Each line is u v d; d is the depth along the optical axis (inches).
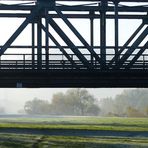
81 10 1235.2
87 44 1210.6
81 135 1242.6
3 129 1375.5
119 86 1266.0
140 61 1233.4
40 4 1210.6
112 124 1811.0
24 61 1227.2
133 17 1290.6
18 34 1203.9
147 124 1817.2
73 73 1235.2
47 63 1227.9
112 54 1223.5
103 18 1242.6
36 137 1162.6
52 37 1224.8
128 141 1117.7
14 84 1248.2
